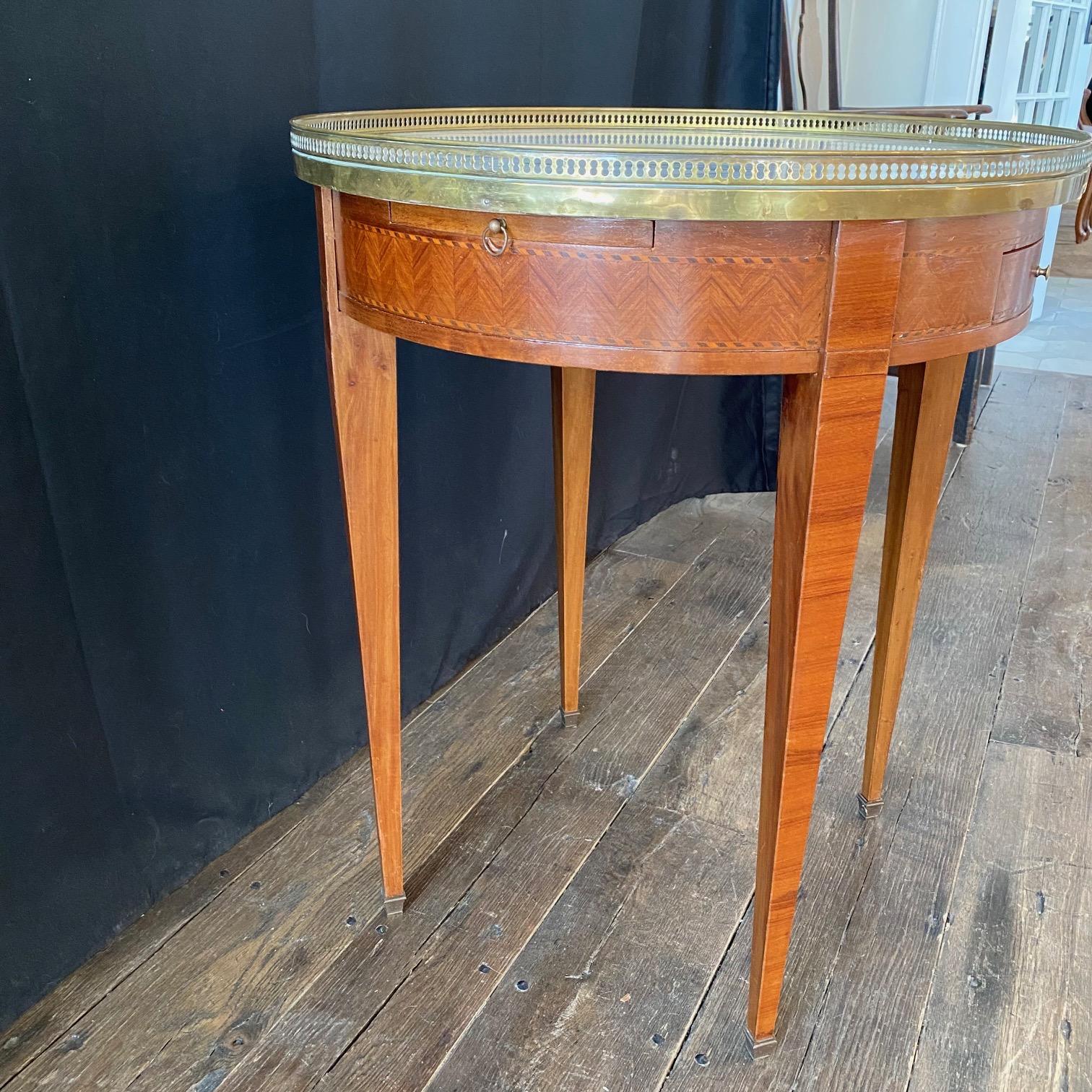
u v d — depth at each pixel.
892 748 1.18
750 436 1.85
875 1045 0.81
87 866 0.87
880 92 2.77
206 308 0.85
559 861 1.00
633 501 1.72
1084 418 2.34
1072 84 3.17
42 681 0.79
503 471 1.34
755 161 0.50
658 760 1.16
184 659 0.92
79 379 0.77
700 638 1.41
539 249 0.57
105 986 0.86
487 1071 0.79
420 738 1.19
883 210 0.52
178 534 0.89
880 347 0.57
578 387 1.04
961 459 2.08
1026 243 0.63
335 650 1.11
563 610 1.15
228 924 0.93
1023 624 1.46
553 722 1.22
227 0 0.80
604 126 0.94
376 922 0.93
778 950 0.76
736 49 1.58
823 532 0.61
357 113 0.81
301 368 0.97
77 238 0.74
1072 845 1.03
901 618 0.96
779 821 0.70
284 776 1.07
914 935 0.92
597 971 0.88
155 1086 0.77
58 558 0.78
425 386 1.15
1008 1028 0.82
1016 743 1.19
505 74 1.14
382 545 0.81
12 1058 0.79
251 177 0.86
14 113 0.68
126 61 0.74
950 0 2.58
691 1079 0.78
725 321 0.56
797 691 0.66
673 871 0.99
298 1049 0.80
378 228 0.65
